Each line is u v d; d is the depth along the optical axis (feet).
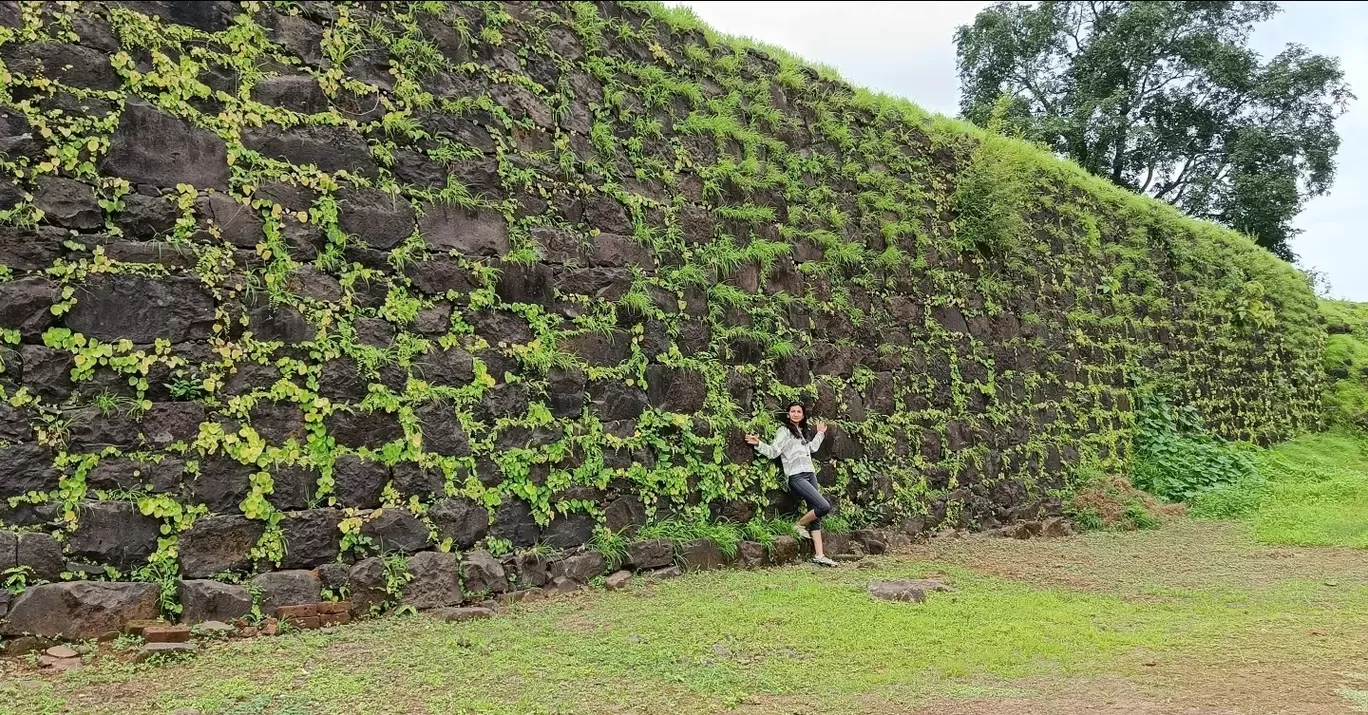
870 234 28.66
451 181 18.62
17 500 13.29
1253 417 45.96
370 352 16.83
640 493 20.65
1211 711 11.69
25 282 13.73
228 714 10.79
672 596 17.97
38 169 14.02
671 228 22.84
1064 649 14.82
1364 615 17.65
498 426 18.48
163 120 15.21
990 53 77.41
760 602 17.39
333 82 17.29
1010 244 33.19
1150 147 75.10
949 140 32.81
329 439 16.15
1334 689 12.58
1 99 13.87
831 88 29.22
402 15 18.71
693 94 24.34
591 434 19.95
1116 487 33.81
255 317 15.66
